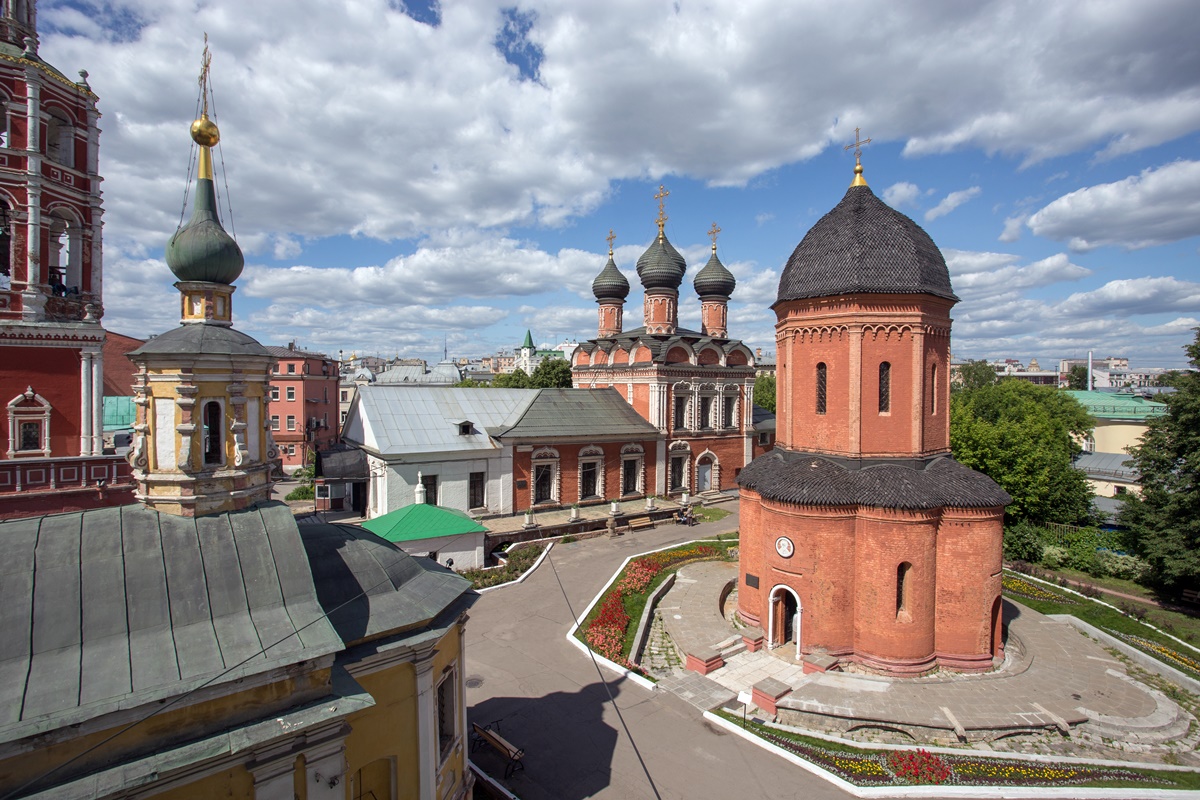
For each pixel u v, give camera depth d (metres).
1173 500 32.62
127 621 9.45
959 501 22.91
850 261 24.98
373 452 38.78
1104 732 19.42
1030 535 40.06
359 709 10.17
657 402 51.22
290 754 9.81
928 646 23.02
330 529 13.39
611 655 23.70
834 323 25.36
